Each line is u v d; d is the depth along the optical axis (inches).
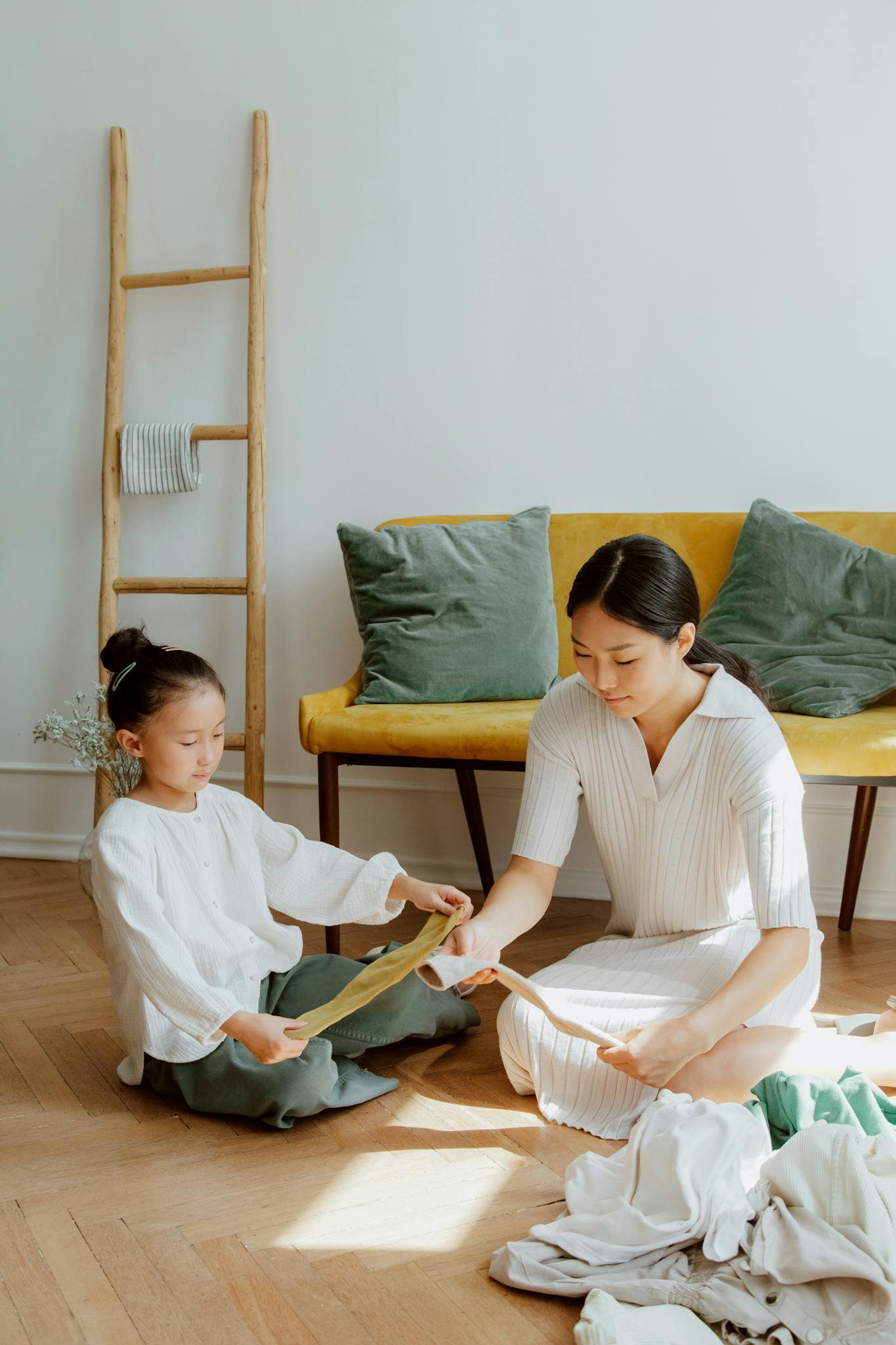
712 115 108.4
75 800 128.0
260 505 117.7
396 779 118.8
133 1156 59.7
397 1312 46.1
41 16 124.2
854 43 104.8
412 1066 71.5
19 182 125.8
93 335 125.1
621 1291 45.6
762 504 101.8
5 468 128.0
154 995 60.2
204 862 66.9
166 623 125.1
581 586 58.7
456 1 114.0
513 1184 56.3
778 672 93.7
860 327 106.5
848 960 92.7
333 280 119.0
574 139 112.0
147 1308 46.4
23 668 128.8
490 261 114.7
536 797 67.6
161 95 122.1
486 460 116.0
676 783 63.6
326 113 118.3
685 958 64.2
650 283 110.8
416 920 105.0
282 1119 62.4
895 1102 59.0
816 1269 42.9
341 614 120.4
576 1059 61.9
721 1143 50.1
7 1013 80.7
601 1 110.3
